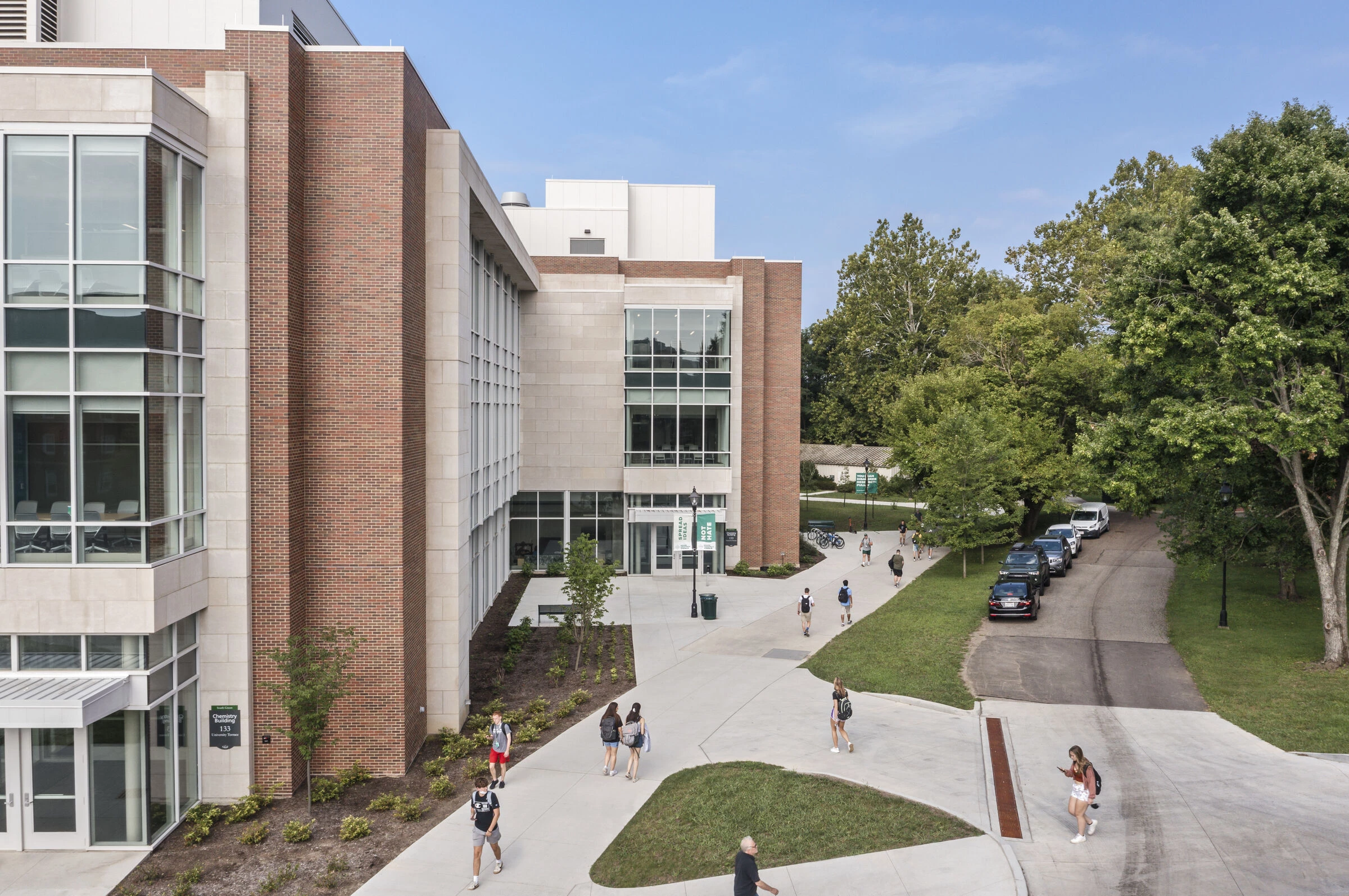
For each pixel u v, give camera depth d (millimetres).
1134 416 23750
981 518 36531
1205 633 25562
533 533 38094
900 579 35500
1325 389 19984
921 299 79938
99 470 13289
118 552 13359
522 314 37562
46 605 13219
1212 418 20078
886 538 49594
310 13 21984
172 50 15359
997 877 12109
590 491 38000
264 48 15344
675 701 20656
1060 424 44438
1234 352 20141
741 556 38219
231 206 15016
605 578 25094
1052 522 51844
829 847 13219
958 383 46594
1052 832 13617
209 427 15094
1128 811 14320
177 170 14125
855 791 15195
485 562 29859
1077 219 71062
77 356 13164
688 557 37594
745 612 30422
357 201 16312
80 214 13133
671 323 36812
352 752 16609
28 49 15289
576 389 37781
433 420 18438
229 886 12594
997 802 14734
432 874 12742
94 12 18469
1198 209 22297
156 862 13367
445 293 18406
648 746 16203
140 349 13227
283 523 15477
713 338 36906
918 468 45031
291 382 15672
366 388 16406
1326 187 19734
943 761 16609
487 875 12648
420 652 18047
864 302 81000
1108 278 24188
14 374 13086
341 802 15539
